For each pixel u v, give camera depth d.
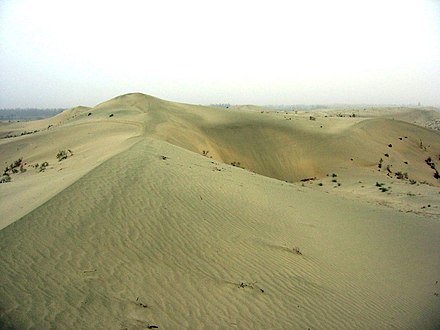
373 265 11.27
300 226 13.02
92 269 7.63
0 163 29.17
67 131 35.88
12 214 10.36
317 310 8.00
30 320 5.95
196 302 7.39
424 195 24.30
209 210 11.84
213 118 44.03
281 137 40.81
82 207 9.93
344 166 36.44
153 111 42.06
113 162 14.27
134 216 10.08
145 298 7.15
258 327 7.04
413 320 8.44
